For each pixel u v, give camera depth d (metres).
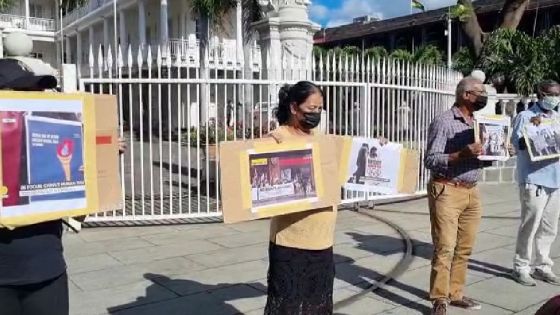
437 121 4.43
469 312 4.57
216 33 17.16
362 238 7.08
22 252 2.58
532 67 16.36
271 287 3.21
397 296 4.96
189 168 8.16
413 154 4.36
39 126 2.57
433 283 4.41
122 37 31.48
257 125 8.48
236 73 9.09
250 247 6.61
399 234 7.28
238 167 3.00
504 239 7.01
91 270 5.67
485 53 17.39
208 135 8.26
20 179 2.50
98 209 2.79
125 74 8.97
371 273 5.61
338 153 3.48
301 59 9.83
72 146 2.70
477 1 32.50
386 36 39.16
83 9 37.34
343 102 8.99
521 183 5.20
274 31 11.84
